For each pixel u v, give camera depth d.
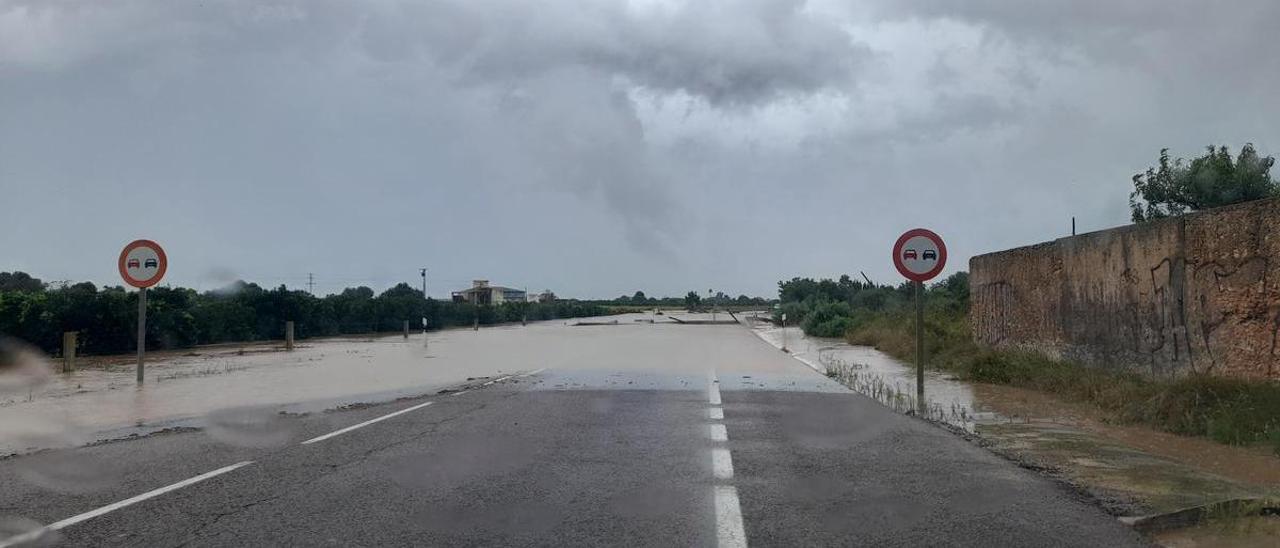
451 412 13.46
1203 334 13.19
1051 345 18.80
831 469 8.98
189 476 8.61
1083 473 8.77
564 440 10.77
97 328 28.38
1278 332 11.63
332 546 6.31
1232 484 8.21
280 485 8.20
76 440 10.84
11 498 7.74
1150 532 6.83
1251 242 12.13
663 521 6.96
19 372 21.34
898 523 6.91
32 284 33.78
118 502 7.57
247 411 13.62
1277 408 10.66
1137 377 14.61
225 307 37.78
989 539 6.49
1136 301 15.16
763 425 12.08
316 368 22.89
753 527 6.79
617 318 89.38
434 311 58.81
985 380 18.09
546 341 39.28
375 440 10.77
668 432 11.43
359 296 55.44
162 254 17.98
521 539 6.48
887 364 23.23
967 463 9.31
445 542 6.40
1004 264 21.59
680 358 26.84
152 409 13.95
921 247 14.94
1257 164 21.16
